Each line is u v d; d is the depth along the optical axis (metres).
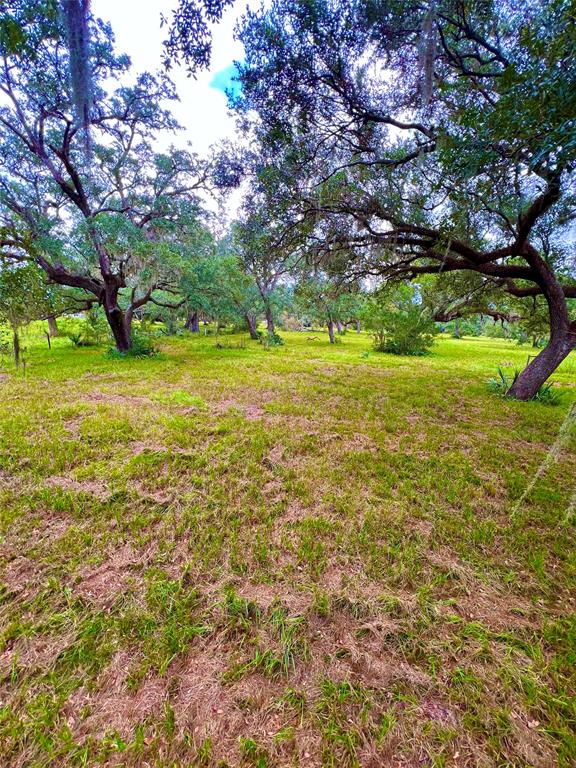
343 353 15.73
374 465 3.72
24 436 4.25
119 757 1.20
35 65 4.77
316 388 7.86
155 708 1.36
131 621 1.75
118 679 1.47
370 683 1.48
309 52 4.12
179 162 10.45
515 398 7.24
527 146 2.98
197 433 4.56
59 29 2.79
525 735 1.28
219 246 20.11
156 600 1.89
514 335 17.14
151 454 3.78
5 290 7.41
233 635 1.71
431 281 11.74
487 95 3.99
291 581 2.07
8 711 1.34
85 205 9.95
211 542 2.43
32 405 5.64
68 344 16.36
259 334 22.30
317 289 9.60
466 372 10.92
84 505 2.81
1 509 2.73
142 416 5.11
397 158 5.20
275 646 1.64
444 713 1.36
